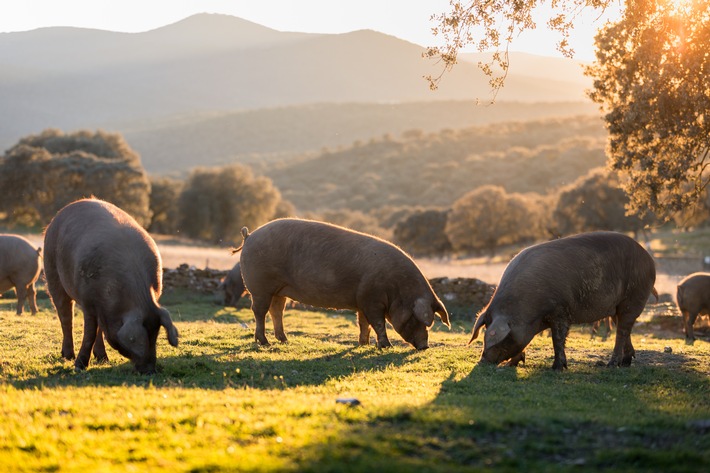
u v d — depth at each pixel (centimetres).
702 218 5347
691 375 1430
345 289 1555
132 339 1115
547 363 1484
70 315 1345
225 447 727
